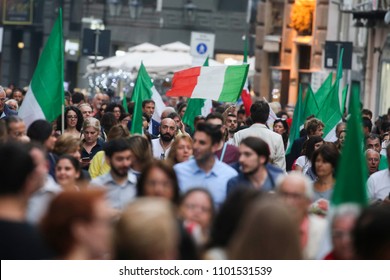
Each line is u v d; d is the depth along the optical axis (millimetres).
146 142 18750
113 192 18500
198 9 98062
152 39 99188
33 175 12102
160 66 61906
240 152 18000
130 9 99812
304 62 75250
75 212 11086
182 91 28203
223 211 13672
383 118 40469
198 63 53156
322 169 19562
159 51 63562
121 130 23625
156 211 11062
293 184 14516
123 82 69812
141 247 10977
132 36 99938
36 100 22500
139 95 26422
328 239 14312
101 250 11188
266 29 77688
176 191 15625
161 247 11008
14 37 105062
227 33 97250
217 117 24578
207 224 14281
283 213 11078
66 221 11102
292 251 11039
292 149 29047
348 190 14227
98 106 42375
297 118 30859
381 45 56906
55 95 22562
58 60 22547
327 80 35562
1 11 103250
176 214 14414
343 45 43656
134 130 26391
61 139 19531
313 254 14750
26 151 12047
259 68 78438
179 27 98688
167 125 25531
